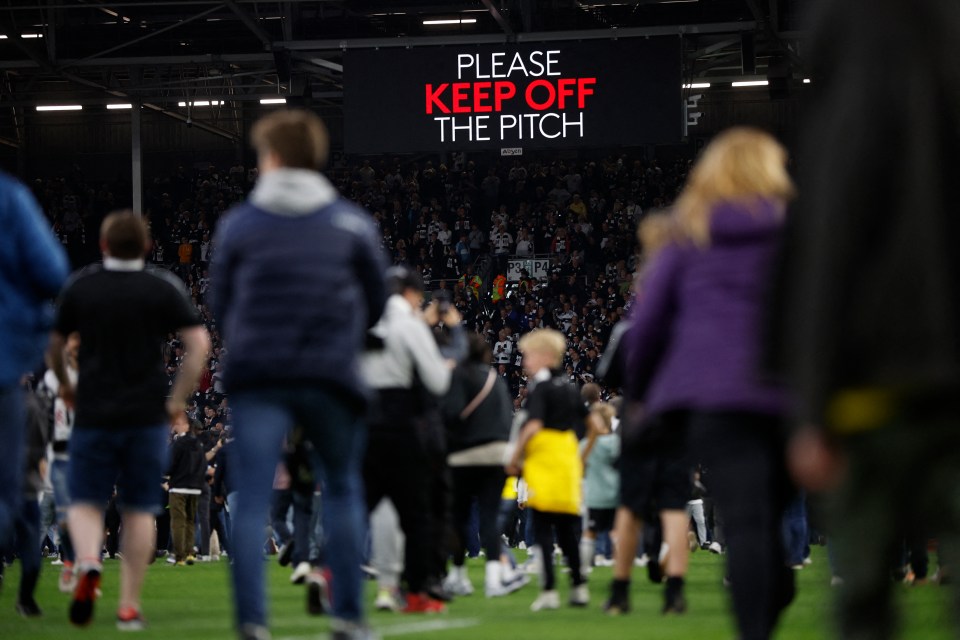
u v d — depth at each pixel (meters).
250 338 7.26
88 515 10.26
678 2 48.78
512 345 52.62
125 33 53.16
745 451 6.07
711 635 10.73
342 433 7.44
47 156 76.88
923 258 3.53
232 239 7.52
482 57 44.62
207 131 74.12
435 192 63.78
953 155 3.56
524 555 27.89
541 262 57.75
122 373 10.09
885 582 3.81
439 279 59.44
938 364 3.51
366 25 47.88
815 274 3.58
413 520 12.03
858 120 3.57
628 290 54.69
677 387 6.28
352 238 7.56
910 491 3.69
